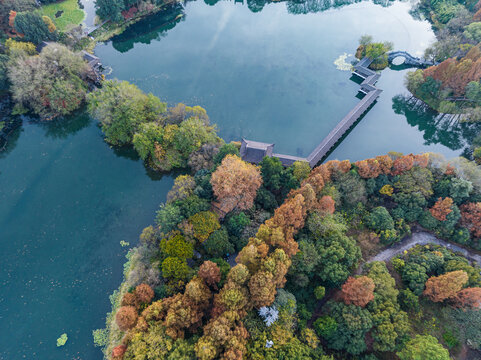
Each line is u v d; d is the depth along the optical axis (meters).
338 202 96.31
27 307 89.44
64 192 116.94
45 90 133.25
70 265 97.94
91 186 118.62
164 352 61.81
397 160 99.12
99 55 176.88
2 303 90.06
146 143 111.00
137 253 94.88
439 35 176.25
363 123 147.50
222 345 61.97
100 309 89.06
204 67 173.00
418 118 149.38
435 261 84.75
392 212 98.00
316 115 147.62
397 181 99.75
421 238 96.44
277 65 174.12
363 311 72.12
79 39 177.50
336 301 80.25
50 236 104.88
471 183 90.25
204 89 159.38
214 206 97.56
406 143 140.00
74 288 93.06
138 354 61.38
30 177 121.69
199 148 113.94
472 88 127.62
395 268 87.19
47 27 158.88
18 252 100.88
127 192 116.62
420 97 148.75
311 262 79.25
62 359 80.88
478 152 119.00
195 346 62.34
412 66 168.62
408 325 72.50
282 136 138.38
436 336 75.69
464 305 76.25
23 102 143.00
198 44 189.62
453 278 73.00
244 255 72.50
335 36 194.62
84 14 195.62
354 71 166.25
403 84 159.75
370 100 144.75
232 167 89.88
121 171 123.31
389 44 165.25
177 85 161.25
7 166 125.19
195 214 89.62
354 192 95.88
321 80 165.00
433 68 139.50
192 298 68.75
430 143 142.12
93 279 94.94
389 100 156.00
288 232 78.56
